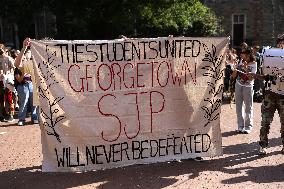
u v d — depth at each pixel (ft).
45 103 19.02
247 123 28.30
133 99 20.15
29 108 35.47
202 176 19.61
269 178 19.21
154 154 20.65
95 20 59.72
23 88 32.50
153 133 20.52
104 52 19.56
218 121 21.36
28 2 57.82
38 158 23.26
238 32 83.46
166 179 19.29
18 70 31.91
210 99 21.17
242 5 82.17
